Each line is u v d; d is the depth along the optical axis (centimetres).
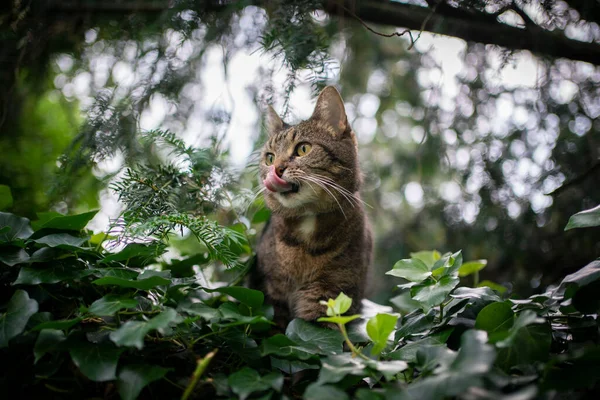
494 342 46
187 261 63
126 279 48
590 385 42
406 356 50
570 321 55
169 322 45
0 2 69
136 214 55
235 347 49
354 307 65
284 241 67
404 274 56
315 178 65
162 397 48
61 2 71
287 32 62
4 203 61
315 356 48
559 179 77
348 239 66
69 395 47
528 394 39
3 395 46
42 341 45
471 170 80
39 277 48
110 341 46
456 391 38
